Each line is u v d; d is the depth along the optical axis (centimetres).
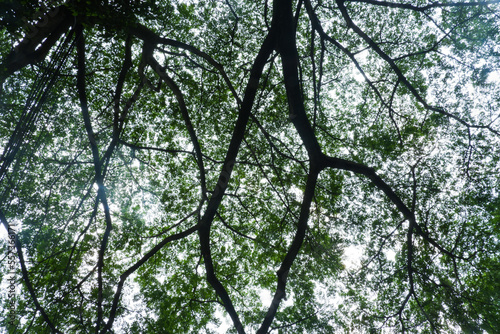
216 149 1447
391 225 1227
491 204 1156
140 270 1232
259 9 1286
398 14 1270
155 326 988
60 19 719
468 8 1119
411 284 966
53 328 755
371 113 1388
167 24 1215
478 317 1005
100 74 1242
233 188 1387
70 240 1111
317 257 1134
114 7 677
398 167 1249
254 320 1114
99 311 797
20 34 640
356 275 1121
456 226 1189
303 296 1072
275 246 1217
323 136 1408
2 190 818
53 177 1107
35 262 996
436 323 1036
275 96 1359
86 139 1180
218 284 772
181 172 1413
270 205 1366
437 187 1220
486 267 1101
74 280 1030
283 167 1388
